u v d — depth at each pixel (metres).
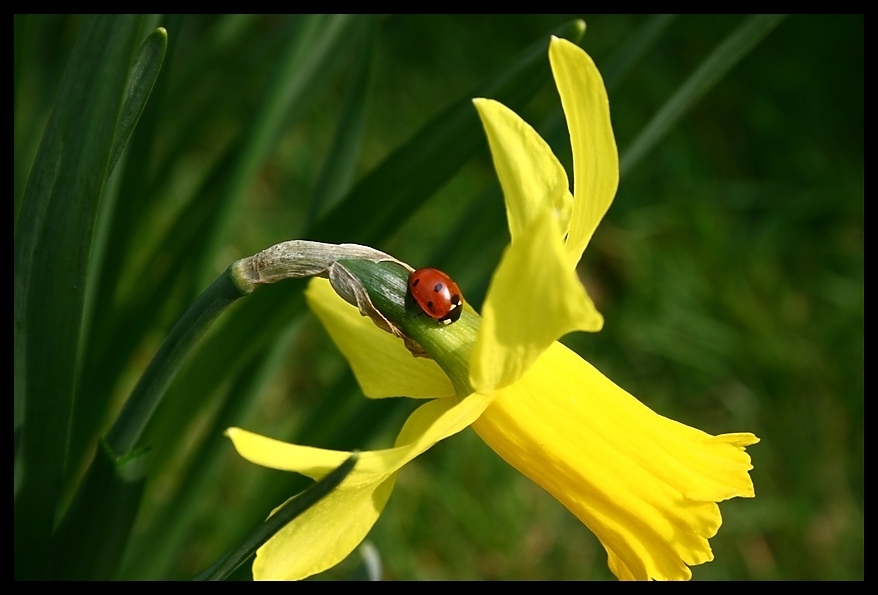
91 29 0.25
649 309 0.48
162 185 0.33
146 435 0.30
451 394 0.26
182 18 0.29
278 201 0.50
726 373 0.46
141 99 0.25
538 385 0.25
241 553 0.24
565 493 0.25
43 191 0.25
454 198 0.51
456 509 0.41
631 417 0.25
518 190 0.24
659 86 0.54
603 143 0.24
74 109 0.25
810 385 0.46
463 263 0.31
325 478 0.23
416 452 0.24
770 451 0.44
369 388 0.26
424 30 0.56
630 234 0.50
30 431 0.26
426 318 0.24
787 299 0.49
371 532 0.40
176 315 0.36
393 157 0.29
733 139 0.54
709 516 0.25
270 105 0.31
